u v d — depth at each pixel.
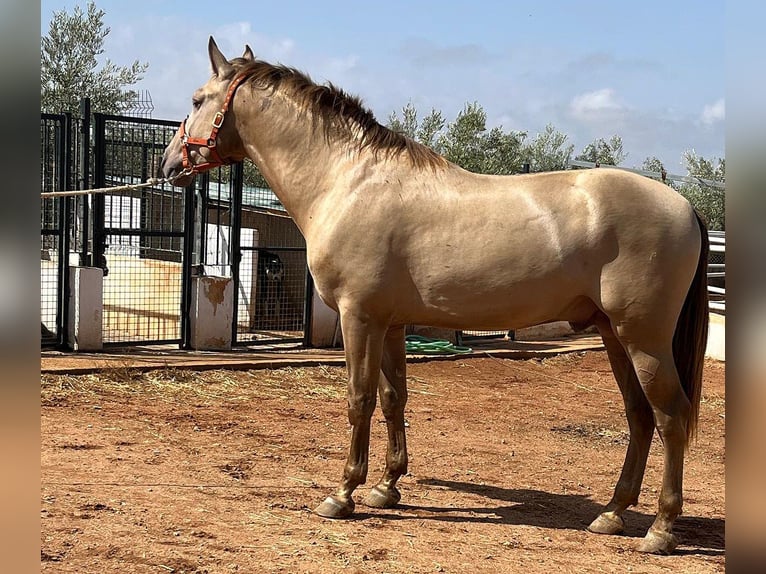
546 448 6.81
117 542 3.70
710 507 5.21
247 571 3.46
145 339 11.34
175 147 5.08
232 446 6.10
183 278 10.51
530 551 4.06
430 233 4.28
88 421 6.59
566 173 4.34
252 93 4.78
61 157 9.59
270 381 8.90
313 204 4.62
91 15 19.95
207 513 4.31
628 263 4.06
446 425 7.46
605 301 4.11
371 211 4.33
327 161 4.58
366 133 4.55
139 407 7.32
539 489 5.46
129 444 5.91
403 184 4.38
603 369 11.23
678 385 4.15
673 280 4.07
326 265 4.42
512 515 4.78
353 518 4.47
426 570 3.64
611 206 4.10
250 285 12.77
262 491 4.89
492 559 3.88
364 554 3.80
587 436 7.41
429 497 5.09
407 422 7.48
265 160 4.79
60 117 9.52
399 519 4.53
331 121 4.61
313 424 7.14
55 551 3.51
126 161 11.53
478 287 4.22
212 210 13.91
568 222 4.14
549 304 4.24
